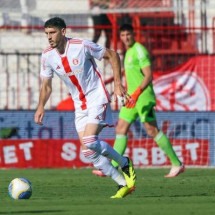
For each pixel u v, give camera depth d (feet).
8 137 169.48
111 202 93.71
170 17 211.61
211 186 123.65
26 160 169.89
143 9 201.98
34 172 157.38
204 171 159.94
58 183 129.49
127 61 142.41
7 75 195.83
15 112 169.68
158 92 182.91
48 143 169.99
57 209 84.33
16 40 204.95
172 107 183.21
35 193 112.06
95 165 103.14
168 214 79.56
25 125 169.99
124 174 103.40
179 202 93.97
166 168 169.37
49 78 105.40
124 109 142.72
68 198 102.22
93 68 103.71
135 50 141.18
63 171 160.45
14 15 210.79
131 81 142.61
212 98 183.42
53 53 102.99
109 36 196.85
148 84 139.23
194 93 183.42
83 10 205.67
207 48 198.29
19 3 216.54
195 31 198.80
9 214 80.23
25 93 196.85
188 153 172.86
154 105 143.54
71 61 102.47
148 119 142.61
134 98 138.62
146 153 171.73
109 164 102.83
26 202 93.86
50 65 103.96
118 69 103.09
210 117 173.06
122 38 142.10
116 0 213.87
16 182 100.17
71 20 212.02
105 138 171.01
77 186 123.95
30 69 197.57
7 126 169.37
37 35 204.95
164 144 143.02
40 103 105.40
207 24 205.46
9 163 169.58
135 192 113.19
